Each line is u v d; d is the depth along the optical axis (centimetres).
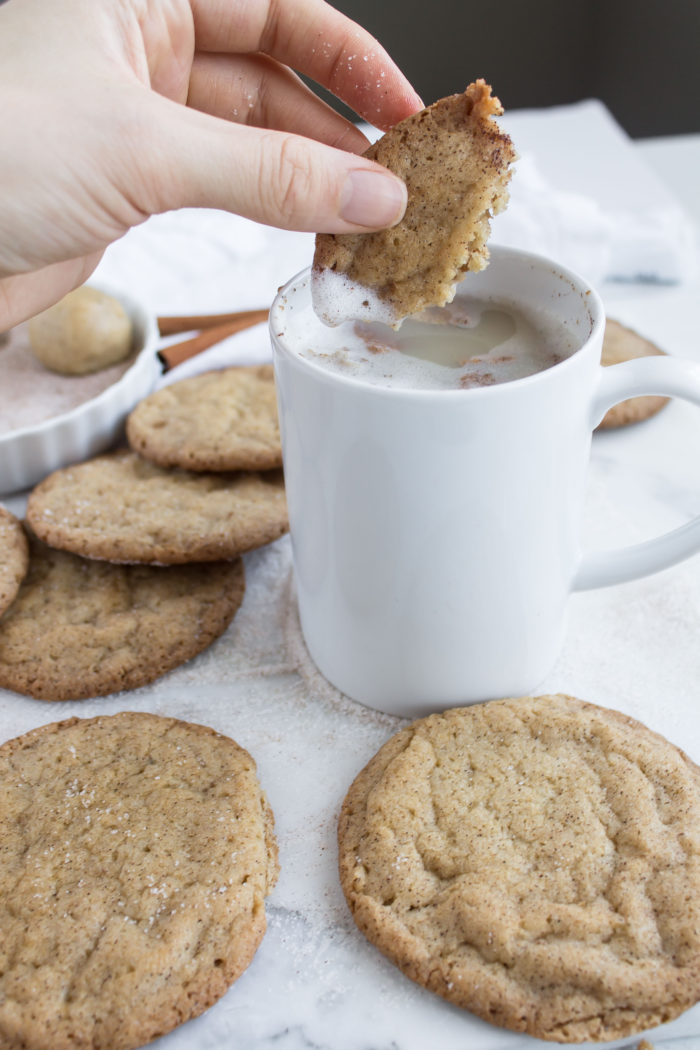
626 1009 33
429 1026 34
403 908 35
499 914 34
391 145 36
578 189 66
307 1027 34
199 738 39
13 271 39
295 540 40
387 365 38
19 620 43
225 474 48
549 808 36
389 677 40
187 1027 34
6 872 36
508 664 39
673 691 41
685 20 112
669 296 60
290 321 39
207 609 43
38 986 34
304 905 36
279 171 35
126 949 34
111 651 42
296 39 44
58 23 38
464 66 119
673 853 35
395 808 37
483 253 37
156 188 36
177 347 54
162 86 44
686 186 72
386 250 37
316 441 36
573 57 119
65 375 54
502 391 34
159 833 36
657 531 46
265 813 38
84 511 45
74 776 38
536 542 37
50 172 36
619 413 51
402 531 37
